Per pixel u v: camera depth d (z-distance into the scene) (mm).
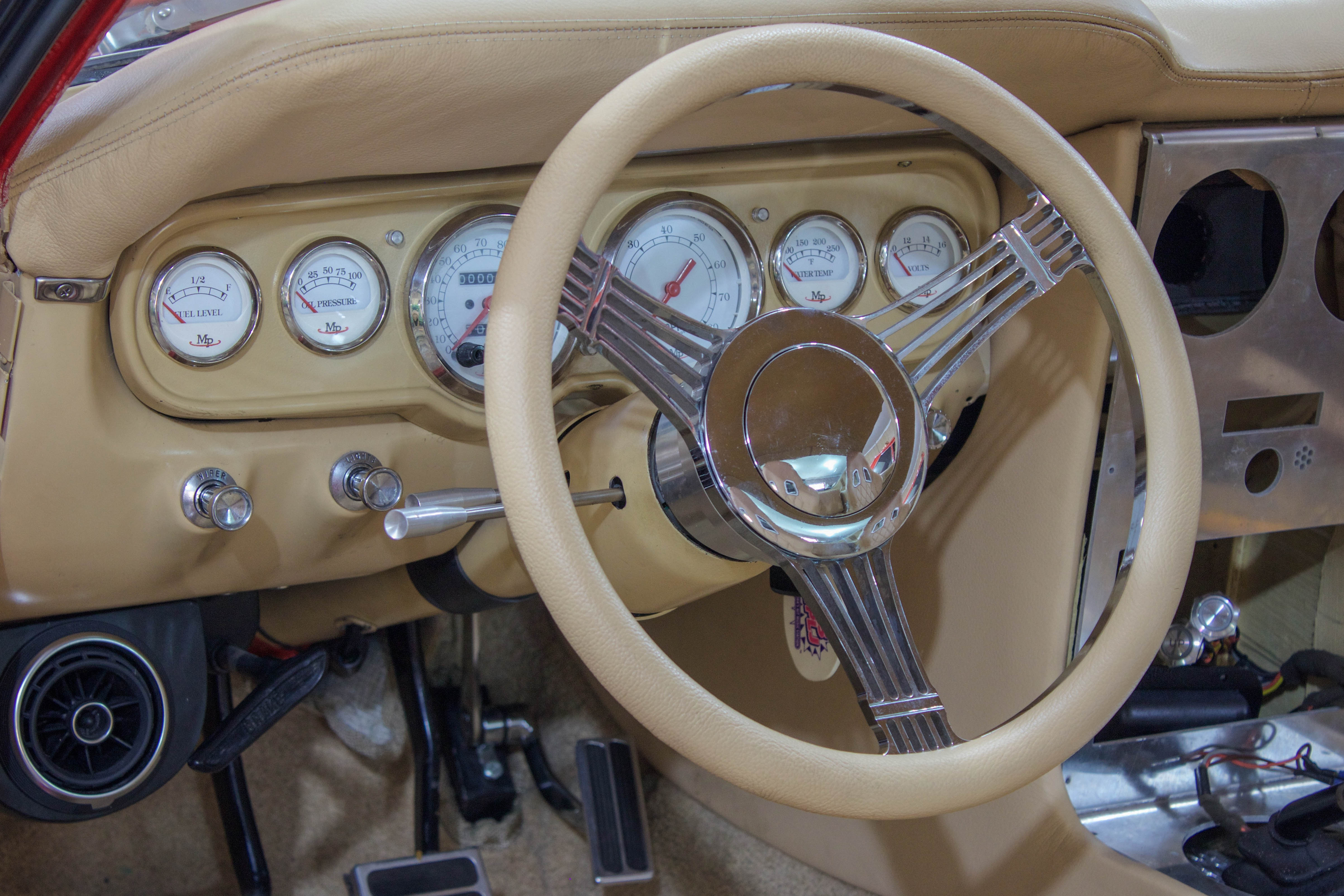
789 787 677
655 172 970
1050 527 1098
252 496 953
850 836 1373
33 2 629
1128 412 1051
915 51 764
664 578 887
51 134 777
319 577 1062
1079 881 1100
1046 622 1108
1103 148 1026
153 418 904
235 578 1003
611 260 781
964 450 1207
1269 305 1087
